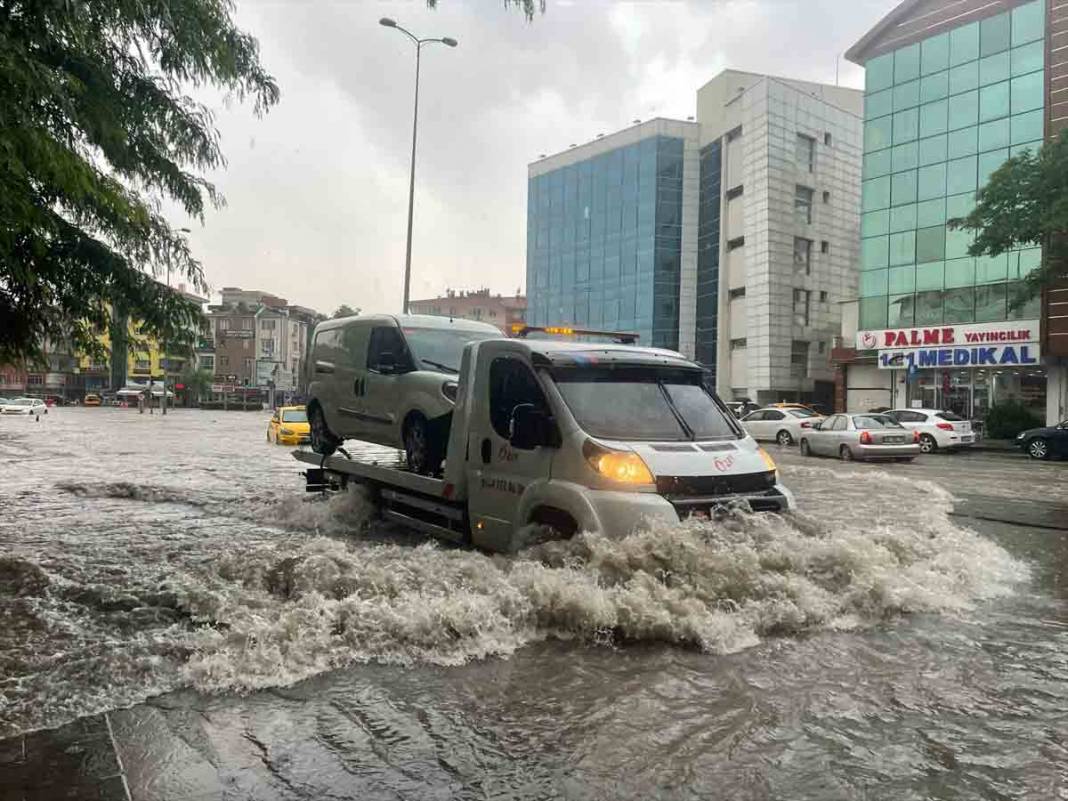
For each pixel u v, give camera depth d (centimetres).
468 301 10419
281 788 271
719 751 302
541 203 7288
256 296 10531
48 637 422
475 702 347
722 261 5550
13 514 954
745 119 5134
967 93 3300
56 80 480
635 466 503
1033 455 2255
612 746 305
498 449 599
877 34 3609
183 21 650
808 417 2736
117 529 833
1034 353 3012
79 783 272
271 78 734
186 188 718
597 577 461
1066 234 2428
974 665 400
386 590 472
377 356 828
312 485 973
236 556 570
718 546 479
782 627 449
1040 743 311
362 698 350
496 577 484
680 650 417
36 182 523
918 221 3472
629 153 6247
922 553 607
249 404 8412
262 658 385
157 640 414
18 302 671
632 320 6194
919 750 304
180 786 271
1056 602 531
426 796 266
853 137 5375
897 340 3522
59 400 8844
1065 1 2972
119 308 700
